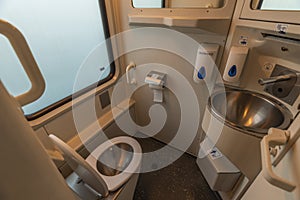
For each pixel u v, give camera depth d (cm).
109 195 98
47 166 36
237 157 90
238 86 109
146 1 115
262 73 98
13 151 29
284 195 50
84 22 119
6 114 27
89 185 93
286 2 75
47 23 99
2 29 31
